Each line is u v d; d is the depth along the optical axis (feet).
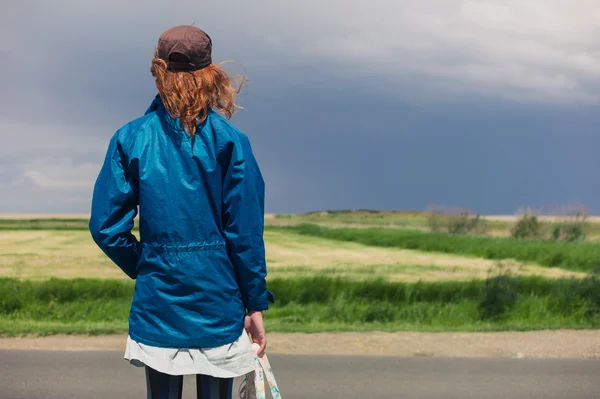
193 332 9.35
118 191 9.54
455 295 48.57
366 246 118.42
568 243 102.78
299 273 69.10
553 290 46.68
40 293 46.06
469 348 28.07
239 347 9.60
